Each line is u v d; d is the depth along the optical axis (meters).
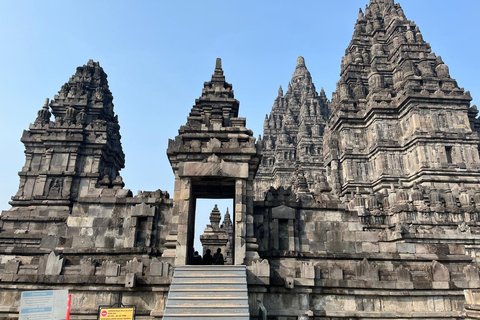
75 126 42.03
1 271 17.30
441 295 16.88
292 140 92.19
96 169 41.28
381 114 47.41
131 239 19.52
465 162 41.50
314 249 19.33
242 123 21.00
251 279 16.00
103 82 49.84
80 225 19.94
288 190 20.59
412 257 18.83
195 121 20.61
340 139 51.72
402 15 56.09
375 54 53.97
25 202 39.44
